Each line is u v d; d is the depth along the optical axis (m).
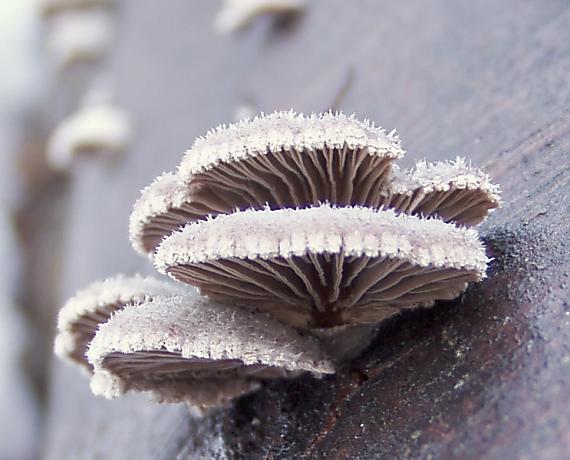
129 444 0.14
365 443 0.12
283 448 0.12
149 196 0.12
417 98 0.14
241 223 0.11
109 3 0.36
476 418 0.11
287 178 0.12
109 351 0.12
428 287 0.12
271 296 0.12
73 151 0.26
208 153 0.12
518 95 0.13
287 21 0.18
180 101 0.22
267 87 0.18
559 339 0.11
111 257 0.20
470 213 0.12
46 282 0.39
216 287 0.12
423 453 0.11
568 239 0.12
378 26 0.16
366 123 0.12
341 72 0.16
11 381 0.39
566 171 0.12
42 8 0.37
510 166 0.13
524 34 0.14
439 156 0.13
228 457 0.12
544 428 0.11
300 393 0.12
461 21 0.15
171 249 0.11
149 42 0.28
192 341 0.11
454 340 0.12
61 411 0.19
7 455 0.39
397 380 0.12
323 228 0.11
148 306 0.12
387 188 0.12
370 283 0.12
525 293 0.12
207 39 0.23
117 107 0.27
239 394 0.13
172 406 0.14
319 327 0.12
